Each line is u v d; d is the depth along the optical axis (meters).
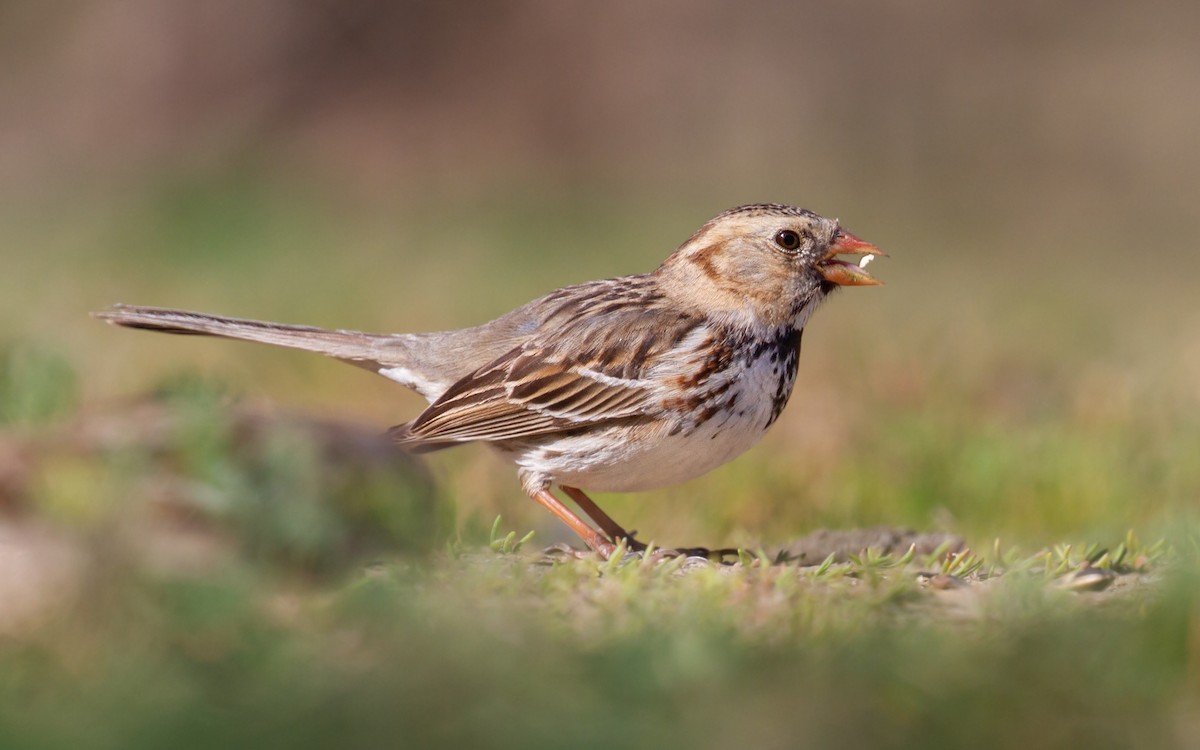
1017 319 21.64
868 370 17.73
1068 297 24.27
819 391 17.44
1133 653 6.73
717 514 12.60
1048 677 6.50
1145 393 16.22
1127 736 6.25
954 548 10.28
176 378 11.88
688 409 9.62
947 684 6.43
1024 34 36.50
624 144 36.66
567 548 9.21
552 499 9.95
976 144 35.47
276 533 7.89
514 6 37.44
